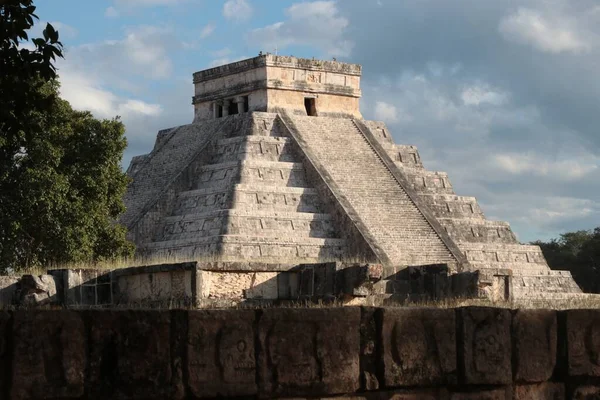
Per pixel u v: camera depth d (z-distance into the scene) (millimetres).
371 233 96812
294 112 110250
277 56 109500
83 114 69250
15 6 21812
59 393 13562
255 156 103375
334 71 112688
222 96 113562
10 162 64562
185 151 110000
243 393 14719
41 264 61438
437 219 103562
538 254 108250
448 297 36375
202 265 35094
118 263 58125
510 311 16969
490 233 109062
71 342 13688
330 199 100062
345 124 111938
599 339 17562
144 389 14133
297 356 15133
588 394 17484
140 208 104812
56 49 22391
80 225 65312
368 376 15758
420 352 16141
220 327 14656
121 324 14062
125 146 69938
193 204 101188
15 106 22594
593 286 143875
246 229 94000
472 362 16547
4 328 13414
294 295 36406
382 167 107500
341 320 15500
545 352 17234
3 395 13344
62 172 67125
